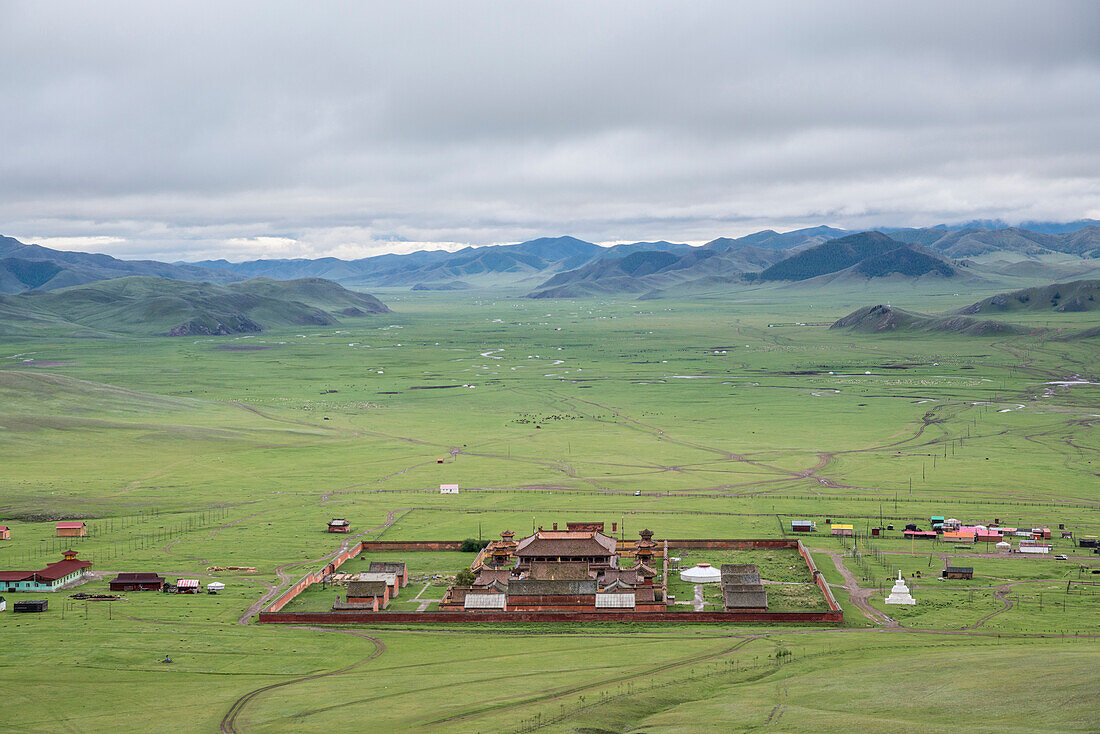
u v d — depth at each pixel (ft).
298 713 394.73
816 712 369.09
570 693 413.18
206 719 391.24
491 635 529.04
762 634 520.01
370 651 495.41
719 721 366.43
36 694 424.05
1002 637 501.56
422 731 369.09
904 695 382.83
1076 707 347.15
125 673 453.58
